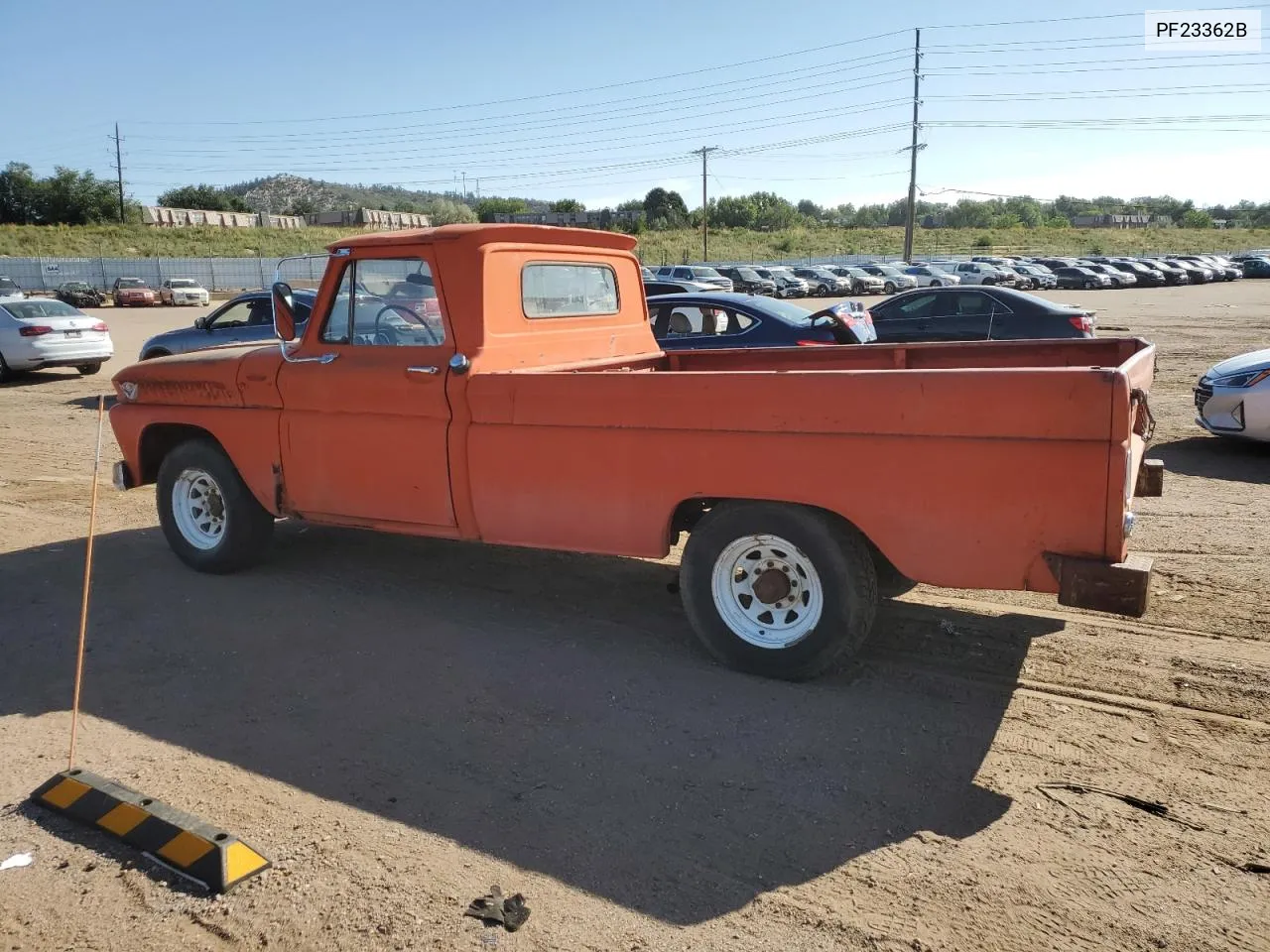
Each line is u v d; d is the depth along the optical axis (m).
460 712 4.16
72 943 2.76
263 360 5.52
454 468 4.88
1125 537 3.67
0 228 72.62
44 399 14.84
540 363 5.18
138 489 8.76
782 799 3.43
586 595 5.62
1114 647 4.68
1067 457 3.58
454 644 4.93
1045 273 47.69
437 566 6.20
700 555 4.41
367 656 4.78
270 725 4.08
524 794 3.50
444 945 2.71
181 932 2.79
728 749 3.80
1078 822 3.25
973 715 4.03
